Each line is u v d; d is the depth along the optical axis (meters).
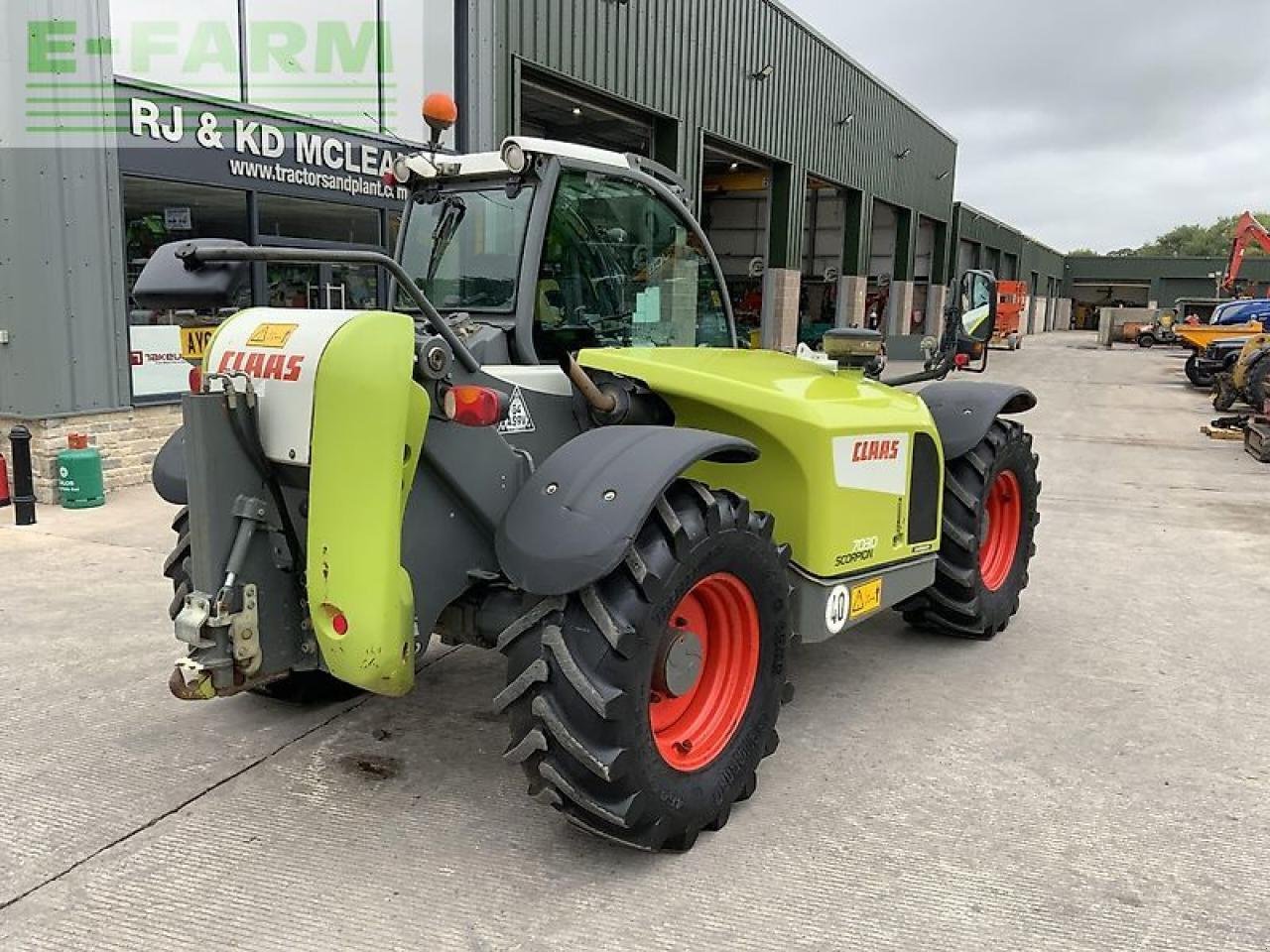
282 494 2.73
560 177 3.26
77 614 4.77
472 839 2.84
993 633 4.73
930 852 2.80
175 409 8.08
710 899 2.56
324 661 2.69
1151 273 61.16
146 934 2.39
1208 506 8.14
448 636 3.09
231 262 2.59
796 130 19.58
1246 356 14.43
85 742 3.43
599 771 2.49
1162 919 2.51
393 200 9.87
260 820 2.93
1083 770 3.34
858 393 3.67
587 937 2.40
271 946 2.35
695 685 2.82
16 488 6.52
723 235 23.47
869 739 3.57
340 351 2.48
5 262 6.96
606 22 12.98
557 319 3.32
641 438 2.71
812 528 3.30
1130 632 4.84
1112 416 15.14
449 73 10.55
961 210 34.00
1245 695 4.02
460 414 2.54
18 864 2.68
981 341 4.82
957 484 4.41
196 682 2.58
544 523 2.56
